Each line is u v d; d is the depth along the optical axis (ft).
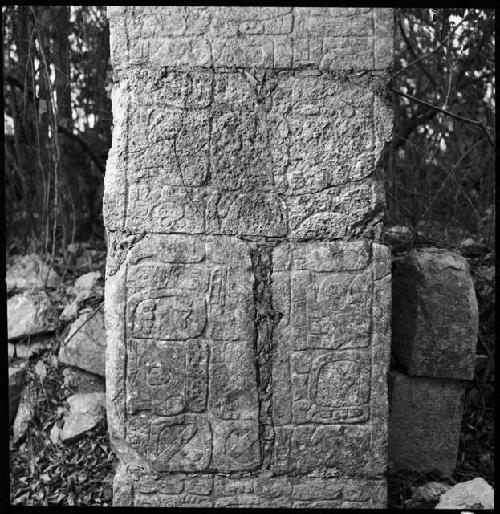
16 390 15.70
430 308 14.23
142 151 12.59
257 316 12.82
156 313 12.75
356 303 12.81
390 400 14.44
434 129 19.10
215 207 12.68
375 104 12.64
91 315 15.81
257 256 12.80
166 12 12.49
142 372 12.84
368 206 12.73
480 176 19.21
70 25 18.53
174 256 12.69
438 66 18.72
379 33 12.59
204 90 12.56
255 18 12.55
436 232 18.62
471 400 15.69
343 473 13.03
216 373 12.84
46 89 17.81
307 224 12.74
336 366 12.87
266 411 12.94
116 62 12.60
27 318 16.26
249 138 12.65
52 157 18.31
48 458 14.94
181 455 12.96
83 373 15.71
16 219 19.16
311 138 12.66
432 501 13.83
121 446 13.10
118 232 12.75
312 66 12.61
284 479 13.05
